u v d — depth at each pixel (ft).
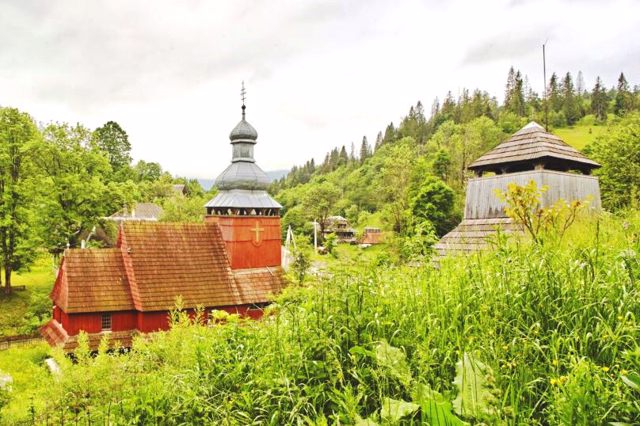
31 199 129.59
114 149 274.77
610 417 10.13
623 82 504.84
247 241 86.43
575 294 15.26
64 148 124.88
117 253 77.41
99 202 125.29
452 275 20.21
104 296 71.51
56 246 122.42
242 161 94.22
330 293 20.11
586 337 12.84
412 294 18.95
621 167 115.14
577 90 578.25
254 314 81.56
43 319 102.01
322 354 17.01
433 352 13.91
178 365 23.70
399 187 184.96
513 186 26.50
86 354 26.55
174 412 17.93
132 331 72.49
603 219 28.37
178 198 173.88
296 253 53.67
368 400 14.39
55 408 20.65
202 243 84.48
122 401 19.56
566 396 10.34
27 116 134.51
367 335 16.44
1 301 126.11
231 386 18.40
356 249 23.35
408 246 24.99
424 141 470.39
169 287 75.61
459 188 205.98
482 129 244.22
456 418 10.66
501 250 19.21
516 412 10.84
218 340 22.81
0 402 31.40
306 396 15.07
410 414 12.36
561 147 68.80
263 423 15.53
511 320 15.14
